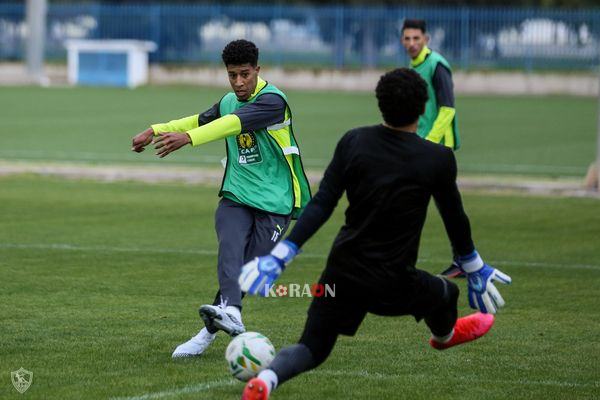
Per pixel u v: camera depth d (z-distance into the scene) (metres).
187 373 18.45
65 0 158.00
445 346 16.66
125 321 22.50
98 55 121.25
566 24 116.62
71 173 48.25
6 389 17.30
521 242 33.69
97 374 18.31
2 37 130.12
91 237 33.12
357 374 18.70
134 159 55.41
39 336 21.02
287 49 125.38
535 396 17.47
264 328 22.27
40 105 90.12
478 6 139.25
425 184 14.81
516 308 24.69
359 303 15.07
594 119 85.00
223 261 19.02
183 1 153.75
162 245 32.09
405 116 14.84
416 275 15.20
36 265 28.58
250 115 18.98
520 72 115.00
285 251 14.81
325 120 80.69
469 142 66.69
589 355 20.34
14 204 39.66
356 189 14.87
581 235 35.09
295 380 18.20
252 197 19.62
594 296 26.11
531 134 72.31
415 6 138.00
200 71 122.38
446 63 29.64
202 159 56.00
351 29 123.00
